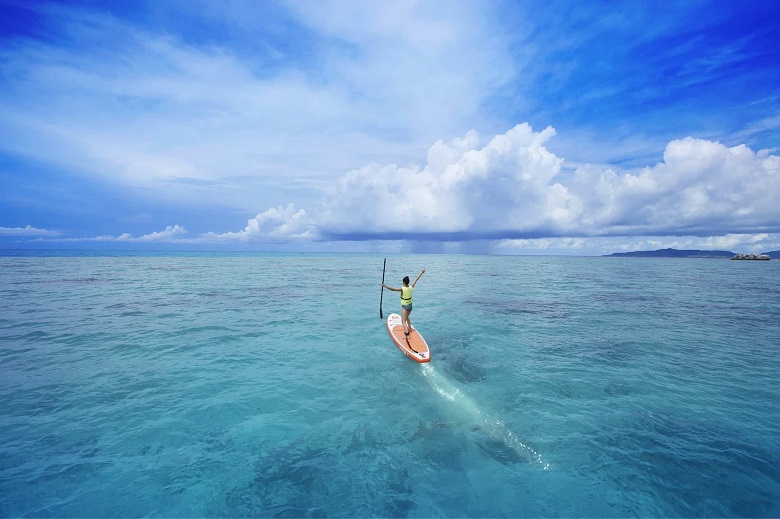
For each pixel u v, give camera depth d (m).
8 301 20.98
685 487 5.50
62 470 5.78
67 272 40.94
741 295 27.25
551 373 10.36
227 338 13.69
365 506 5.15
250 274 42.19
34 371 10.02
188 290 26.89
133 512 4.95
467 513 5.02
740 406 8.25
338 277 40.53
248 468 5.95
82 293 24.45
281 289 28.58
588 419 7.64
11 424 7.15
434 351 12.45
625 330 15.58
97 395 8.55
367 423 7.45
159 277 36.66
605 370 10.60
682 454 6.36
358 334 14.62
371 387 9.29
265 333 14.54
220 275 40.16
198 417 7.58
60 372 9.97
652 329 15.75
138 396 8.54
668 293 28.33
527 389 9.20
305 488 5.50
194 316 17.53
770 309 20.86
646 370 10.60
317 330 15.20
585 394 8.91
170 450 6.41
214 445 6.59
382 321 17.11
